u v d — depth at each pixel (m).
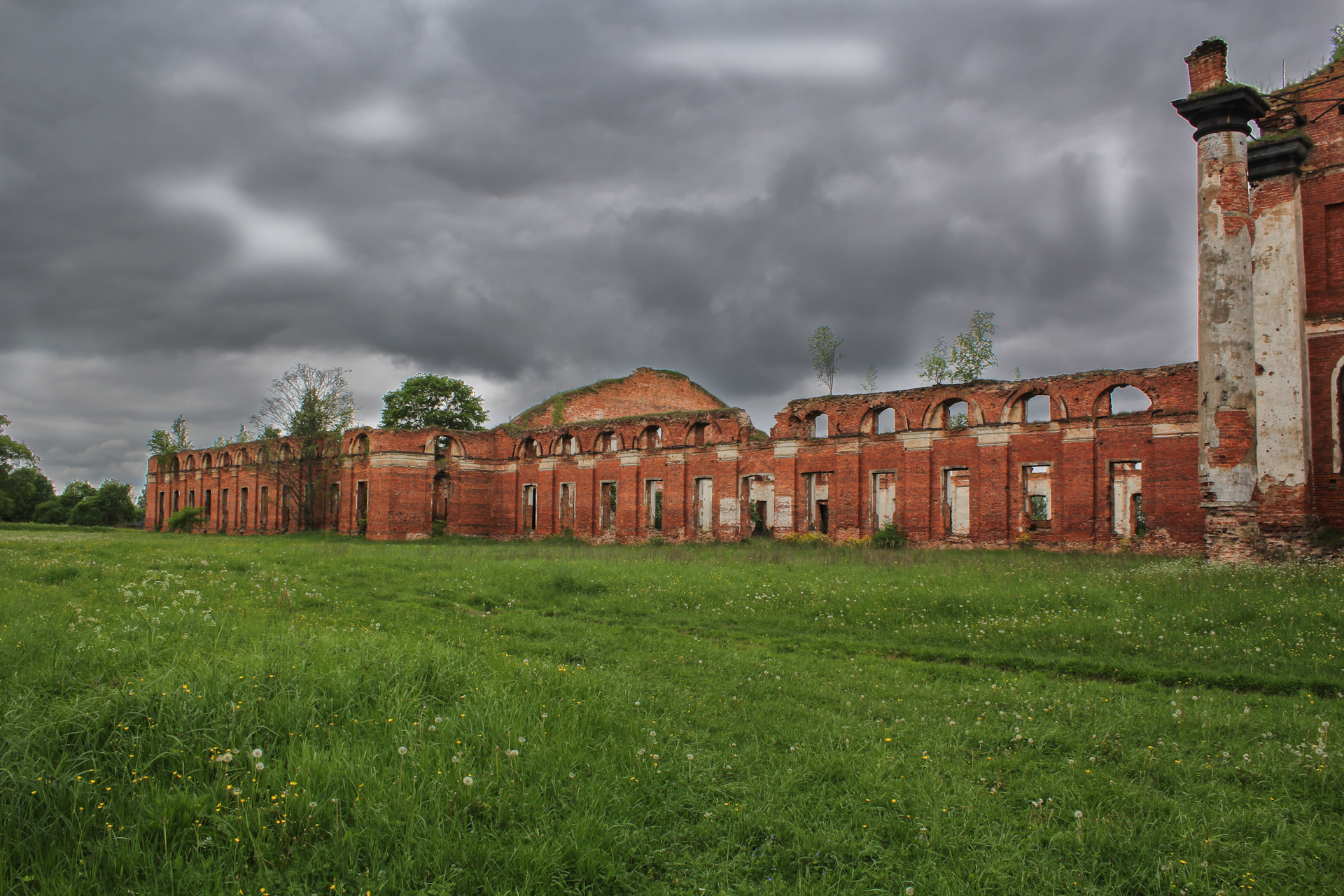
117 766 5.48
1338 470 19.72
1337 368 19.95
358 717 6.72
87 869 4.57
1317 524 19.78
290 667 7.29
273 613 13.83
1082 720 8.21
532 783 5.79
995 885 4.89
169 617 10.73
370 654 8.03
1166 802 5.95
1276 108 21.33
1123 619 12.73
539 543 42.47
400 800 5.29
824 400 35.41
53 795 5.05
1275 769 6.55
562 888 4.71
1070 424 28.27
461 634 12.91
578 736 6.83
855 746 7.29
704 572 19.78
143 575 18.02
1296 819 5.72
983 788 6.32
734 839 5.41
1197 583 14.78
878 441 33.59
